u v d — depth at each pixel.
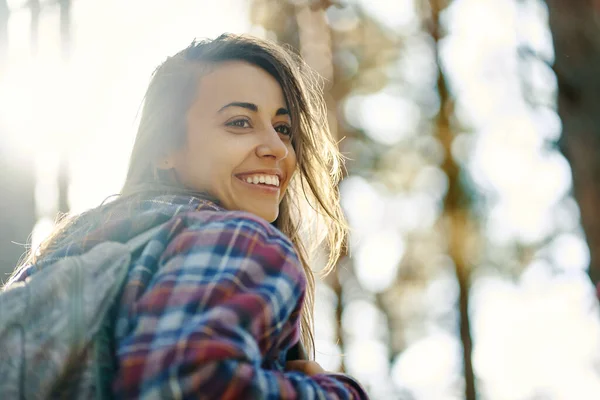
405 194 13.20
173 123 2.22
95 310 1.69
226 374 1.56
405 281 13.25
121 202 2.06
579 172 7.11
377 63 12.67
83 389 1.67
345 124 12.67
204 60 2.25
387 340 13.04
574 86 7.24
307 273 2.59
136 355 1.61
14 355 1.66
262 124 2.22
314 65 11.73
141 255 1.79
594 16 7.31
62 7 3.67
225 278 1.68
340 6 11.92
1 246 3.42
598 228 7.03
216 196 2.18
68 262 1.75
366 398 1.89
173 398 1.55
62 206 3.54
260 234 1.78
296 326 1.85
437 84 14.21
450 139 13.54
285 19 10.77
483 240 13.38
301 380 1.71
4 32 3.58
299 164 2.40
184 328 1.60
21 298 1.71
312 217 2.64
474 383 13.15
